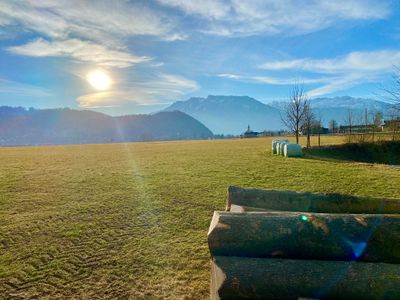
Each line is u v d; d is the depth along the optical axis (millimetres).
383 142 30016
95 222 7891
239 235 3250
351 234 3121
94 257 5762
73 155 28672
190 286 4680
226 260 3186
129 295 4469
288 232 3191
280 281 2934
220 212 3705
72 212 8828
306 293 2887
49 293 4559
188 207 9156
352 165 17844
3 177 15086
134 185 12758
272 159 21422
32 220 8102
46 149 40094
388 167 16891
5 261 5637
